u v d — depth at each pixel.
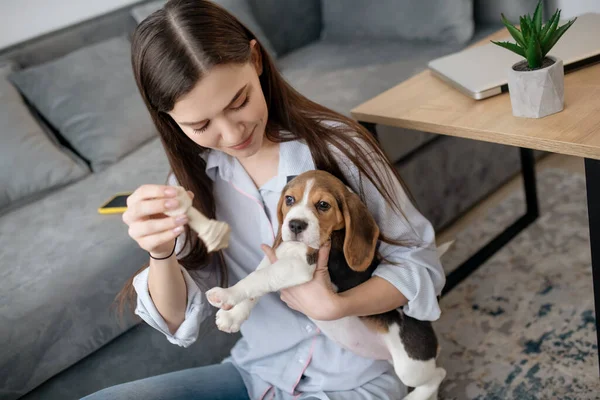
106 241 1.77
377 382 1.33
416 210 1.34
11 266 1.80
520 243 2.12
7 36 2.74
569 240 2.06
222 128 1.09
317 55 2.94
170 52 1.04
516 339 1.75
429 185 2.31
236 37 1.09
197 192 1.34
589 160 1.17
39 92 2.45
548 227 2.15
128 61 2.57
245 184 1.31
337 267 1.24
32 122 2.35
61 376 1.66
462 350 1.77
